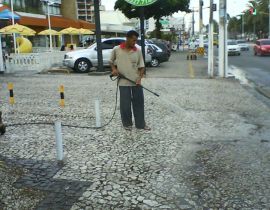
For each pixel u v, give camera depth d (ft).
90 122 28.60
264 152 21.70
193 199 15.96
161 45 87.04
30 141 23.73
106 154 21.30
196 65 85.81
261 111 32.96
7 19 82.07
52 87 47.57
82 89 45.39
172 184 17.39
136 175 18.40
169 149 22.24
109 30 166.40
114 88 45.96
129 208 15.21
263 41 129.08
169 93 42.09
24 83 51.98
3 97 40.19
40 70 69.87
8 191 16.48
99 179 17.90
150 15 160.66
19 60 69.77
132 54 25.45
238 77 60.85
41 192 16.51
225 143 23.47
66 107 34.32
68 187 17.01
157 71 70.85
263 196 16.15
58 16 138.51
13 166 19.31
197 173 18.65
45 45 124.77
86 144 23.11
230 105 35.45
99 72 63.46
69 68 71.87
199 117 30.37
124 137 24.56
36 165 19.61
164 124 27.99
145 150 22.02
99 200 15.83
